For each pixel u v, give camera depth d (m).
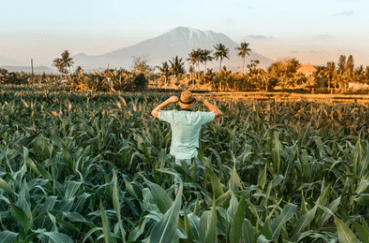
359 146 4.54
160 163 4.84
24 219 2.89
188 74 140.75
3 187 3.32
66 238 2.63
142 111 10.12
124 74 58.56
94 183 4.93
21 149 4.88
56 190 4.07
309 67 141.50
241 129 7.66
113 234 2.79
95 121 7.45
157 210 3.04
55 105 13.52
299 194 4.64
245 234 2.55
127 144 5.84
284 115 9.76
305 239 3.12
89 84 49.28
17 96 18.20
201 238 2.36
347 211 4.07
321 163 5.00
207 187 4.52
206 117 4.86
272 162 4.61
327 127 7.56
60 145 5.51
